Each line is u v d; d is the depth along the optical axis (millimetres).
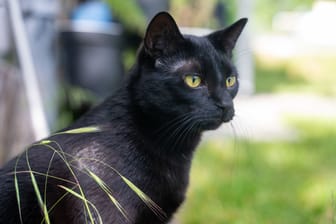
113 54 1345
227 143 1666
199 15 1828
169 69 822
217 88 835
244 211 1185
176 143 839
